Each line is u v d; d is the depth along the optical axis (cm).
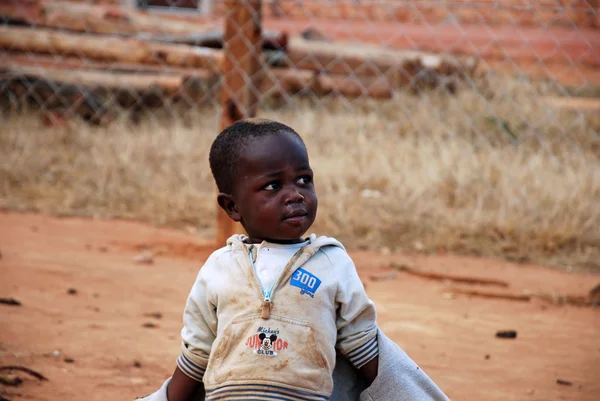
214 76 1650
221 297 343
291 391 329
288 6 2120
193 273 851
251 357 331
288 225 337
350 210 1052
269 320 333
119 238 987
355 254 945
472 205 1080
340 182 1161
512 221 995
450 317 729
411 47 2045
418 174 1195
